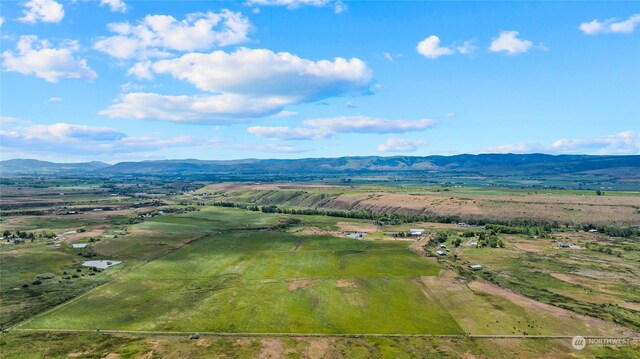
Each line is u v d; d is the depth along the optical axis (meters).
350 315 98.88
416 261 144.38
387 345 84.00
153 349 82.12
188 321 95.69
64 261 144.00
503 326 91.69
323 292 113.38
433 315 98.69
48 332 89.69
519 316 96.25
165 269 136.25
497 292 112.12
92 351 81.12
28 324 93.50
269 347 83.19
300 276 128.62
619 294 114.25
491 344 83.94
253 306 103.56
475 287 116.00
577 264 146.00
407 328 92.06
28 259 143.25
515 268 140.62
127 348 82.50
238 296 110.19
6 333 88.94
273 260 147.38
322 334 89.25
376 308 102.81
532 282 124.94
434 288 116.06
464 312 99.81
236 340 86.31
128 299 109.06
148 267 138.38
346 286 117.94
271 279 125.25
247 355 79.81
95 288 117.50
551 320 94.00
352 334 89.00
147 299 109.00
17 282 120.94
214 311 100.88
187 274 131.38
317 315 98.94
